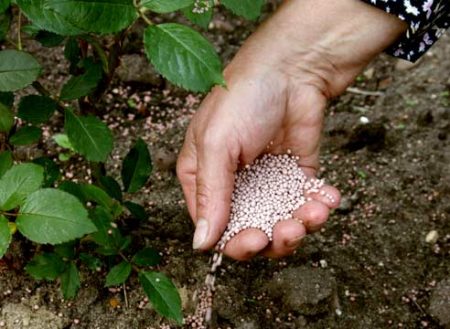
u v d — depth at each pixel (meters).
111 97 0.75
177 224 0.65
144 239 0.64
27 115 0.51
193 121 0.56
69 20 0.40
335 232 0.67
